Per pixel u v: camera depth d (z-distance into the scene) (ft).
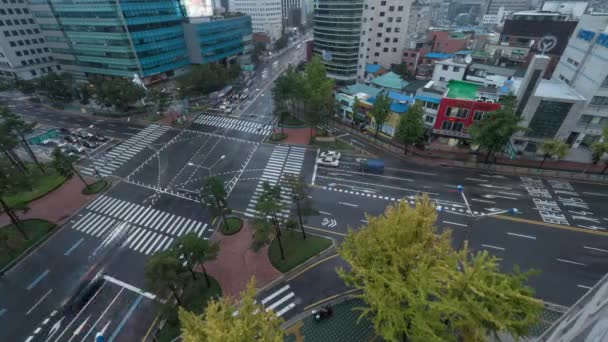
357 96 212.23
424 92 181.98
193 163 175.01
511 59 274.98
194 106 257.96
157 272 75.82
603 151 136.05
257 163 173.06
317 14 280.31
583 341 42.11
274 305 92.22
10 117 165.17
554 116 147.74
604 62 136.15
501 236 113.09
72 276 105.50
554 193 134.51
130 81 247.09
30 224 127.85
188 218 131.34
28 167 168.45
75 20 275.80
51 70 320.70
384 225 66.33
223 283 99.45
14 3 279.08
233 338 45.29
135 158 181.57
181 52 325.01
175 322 86.63
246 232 121.80
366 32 265.34
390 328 53.01
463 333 51.06
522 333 49.62
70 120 233.96
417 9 393.09
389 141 189.06
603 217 119.65
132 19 264.93
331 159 166.71
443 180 148.66
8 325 90.58
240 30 381.19
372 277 59.47
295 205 133.90
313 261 106.42
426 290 50.57
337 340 81.46
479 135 142.00
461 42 315.58
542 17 286.05
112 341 84.94
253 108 255.70
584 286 92.99
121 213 135.64
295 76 222.89
